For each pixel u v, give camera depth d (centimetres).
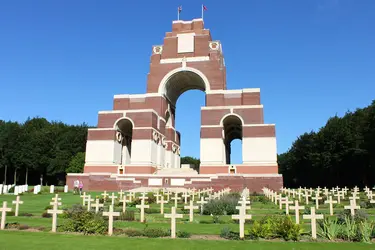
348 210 1777
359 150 6372
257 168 4847
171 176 4628
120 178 4716
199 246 1120
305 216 1281
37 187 4441
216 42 5794
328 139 7038
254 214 2070
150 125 5166
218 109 5197
